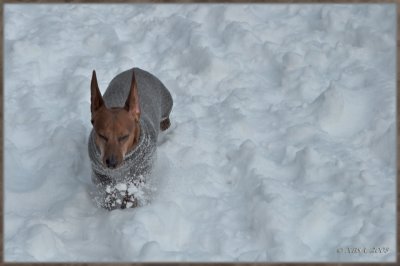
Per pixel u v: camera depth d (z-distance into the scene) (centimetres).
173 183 723
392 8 1013
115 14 1066
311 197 701
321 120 821
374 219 675
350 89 867
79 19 1045
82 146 787
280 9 1053
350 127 821
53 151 778
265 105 860
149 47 986
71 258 645
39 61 945
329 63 931
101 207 703
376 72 902
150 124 687
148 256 631
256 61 946
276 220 661
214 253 650
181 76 905
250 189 720
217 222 680
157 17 1048
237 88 884
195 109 848
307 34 995
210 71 909
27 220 677
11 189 724
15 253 638
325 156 754
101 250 652
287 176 743
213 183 734
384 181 726
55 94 891
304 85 878
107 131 620
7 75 913
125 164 645
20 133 815
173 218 673
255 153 754
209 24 1031
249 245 657
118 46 972
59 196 720
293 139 796
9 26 1020
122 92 716
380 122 797
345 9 1021
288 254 636
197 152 768
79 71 923
